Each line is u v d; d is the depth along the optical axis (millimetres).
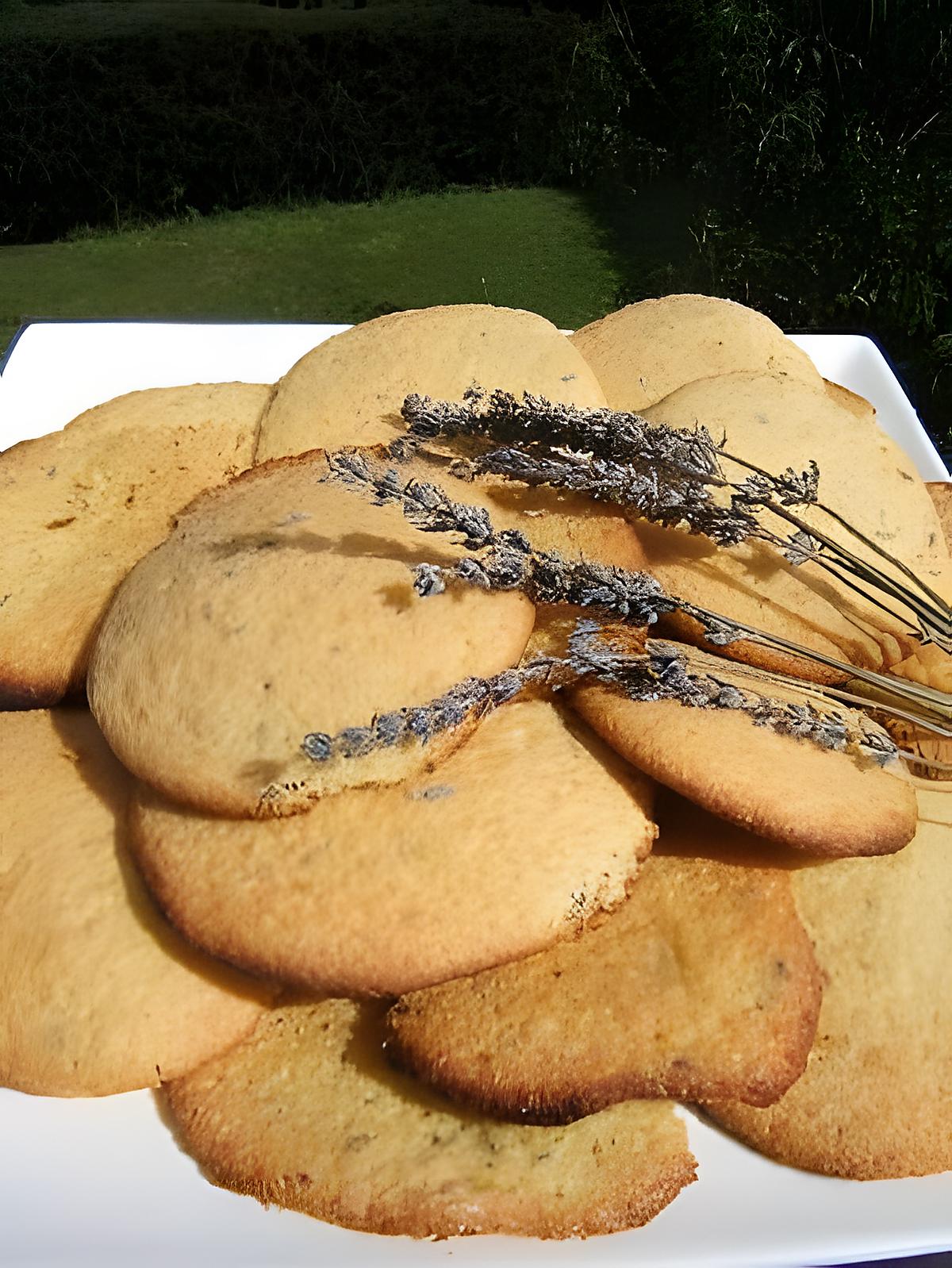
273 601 188
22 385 328
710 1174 183
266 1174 175
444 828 177
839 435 243
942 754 217
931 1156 180
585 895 174
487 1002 178
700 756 179
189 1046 181
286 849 177
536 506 220
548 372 263
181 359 336
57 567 241
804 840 174
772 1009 177
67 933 186
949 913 193
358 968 169
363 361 271
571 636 190
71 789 206
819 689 203
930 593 213
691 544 224
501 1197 173
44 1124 184
